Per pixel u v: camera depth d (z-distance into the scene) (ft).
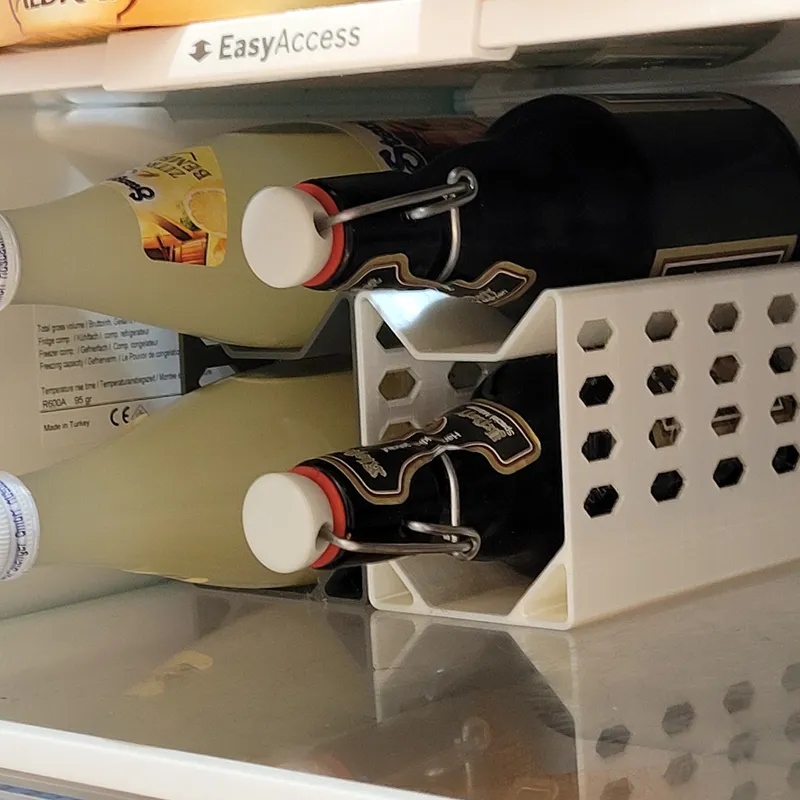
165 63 1.88
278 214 1.91
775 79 2.91
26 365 2.56
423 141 2.77
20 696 2.02
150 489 2.52
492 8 1.64
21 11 1.93
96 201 2.45
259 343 2.68
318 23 1.76
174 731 1.82
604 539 2.19
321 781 1.60
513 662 2.06
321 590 2.52
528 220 2.15
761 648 2.07
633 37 1.92
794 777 1.60
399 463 2.05
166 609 2.56
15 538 2.15
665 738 1.73
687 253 2.38
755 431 2.42
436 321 2.38
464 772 1.64
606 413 2.17
